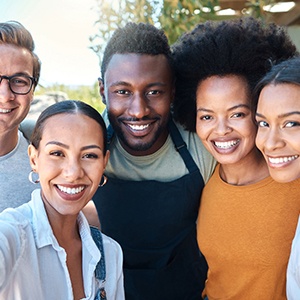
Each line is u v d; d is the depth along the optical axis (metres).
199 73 1.57
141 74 1.56
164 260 1.77
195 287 1.86
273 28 1.68
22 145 1.72
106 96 1.65
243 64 1.51
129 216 1.75
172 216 1.73
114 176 1.75
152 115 1.61
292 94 1.24
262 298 1.52
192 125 1.73
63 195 1.27
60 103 1.30
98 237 1.37
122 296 1.40
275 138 1.27
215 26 1.64
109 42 1.65
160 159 1.71
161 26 2.74
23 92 1.64
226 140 1.51
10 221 1.19
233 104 1.48
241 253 1.52
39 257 1.21
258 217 1.50
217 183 1.62
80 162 1.26
